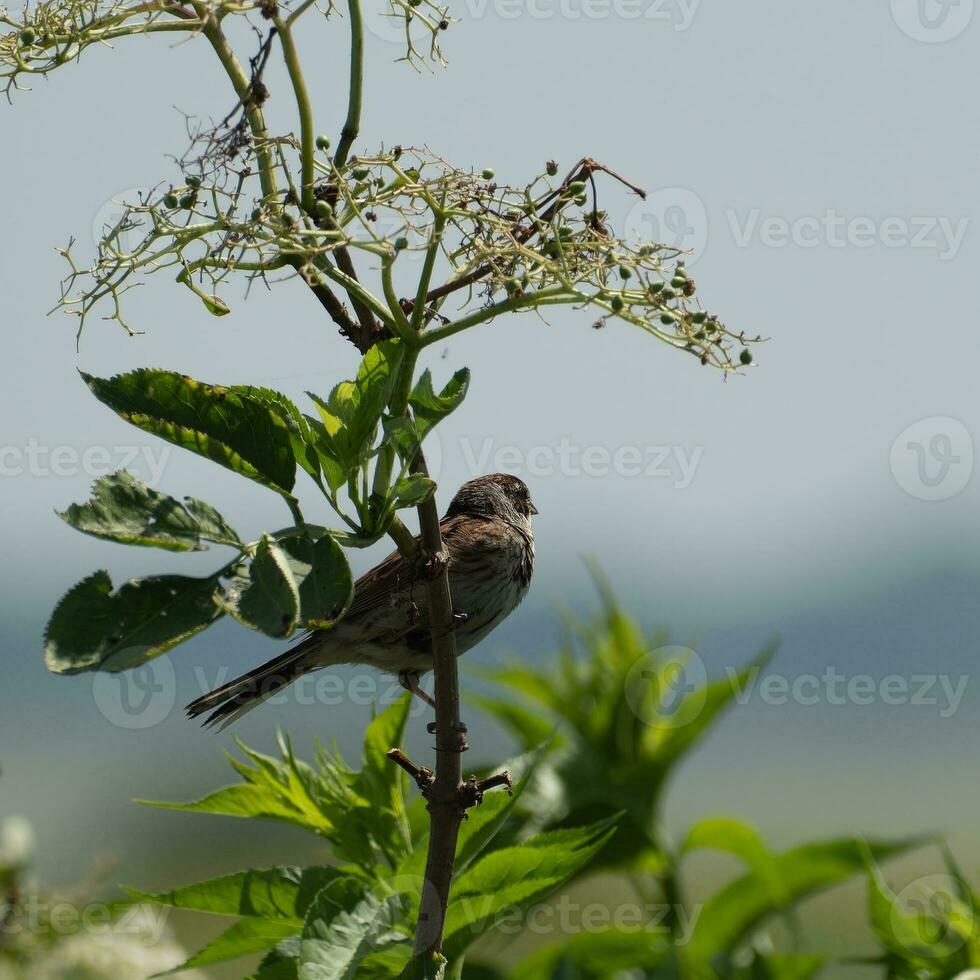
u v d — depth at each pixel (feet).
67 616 14.73
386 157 18.31
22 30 18.34
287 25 17.69
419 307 17.71
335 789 24.49
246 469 16.92
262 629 14.85
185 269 17.74
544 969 27.71
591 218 18.58
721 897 30.07
